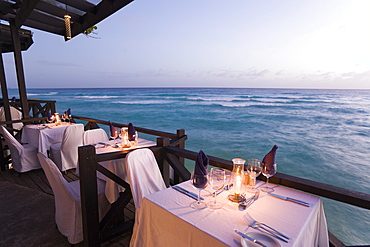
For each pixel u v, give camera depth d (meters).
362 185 5.68
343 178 6.09
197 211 1.10
